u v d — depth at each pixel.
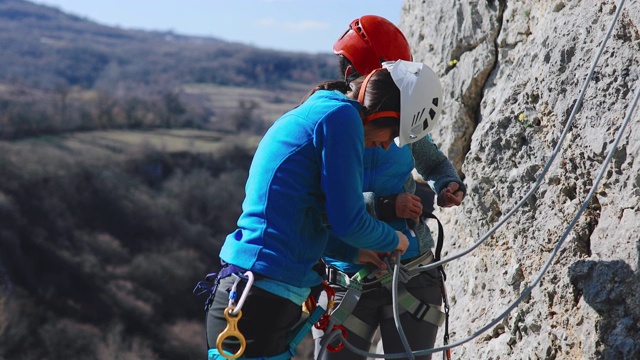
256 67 103.81
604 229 3.13
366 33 3.03
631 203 3.02
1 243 42.38
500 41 4.41
